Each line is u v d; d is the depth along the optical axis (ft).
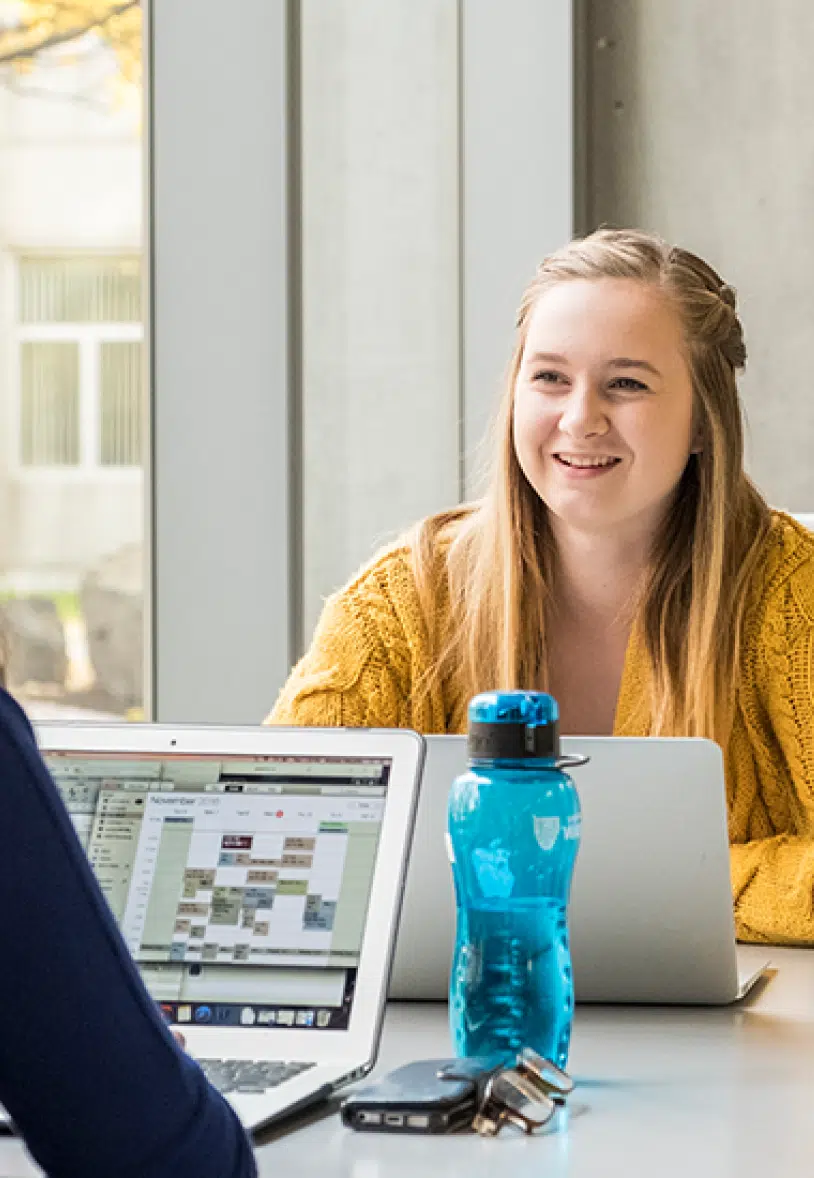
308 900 4.82
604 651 7.90
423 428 11.34
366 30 11.28
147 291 11.50
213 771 5.03
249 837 4.93
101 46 11.55
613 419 7.43
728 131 11.18
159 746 5.08
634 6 11.23
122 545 11.66
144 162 11.50
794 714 7.57
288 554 11.42
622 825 5.49
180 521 11.53
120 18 11.53
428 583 8.00
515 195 11.12
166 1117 3.38
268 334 11.39
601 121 11.32
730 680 7.61
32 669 11.74
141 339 11.59
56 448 11.68
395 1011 5.61
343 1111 4.19
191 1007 4.77
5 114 11.63
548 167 11.06
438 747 5.55
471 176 11.18
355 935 4.76
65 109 11.59
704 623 7.55
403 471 11.37
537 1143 4.06
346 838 4.87
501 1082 4.22
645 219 11.29
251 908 4.84
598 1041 5.13
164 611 11.58
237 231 11.39
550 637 7.91
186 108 11.39
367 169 11.32
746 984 5.80
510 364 7.85
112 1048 3.29
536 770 4.69
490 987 4.62
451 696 7.97
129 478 11.64
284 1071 4.49
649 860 5.48
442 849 5.56
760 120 11.14
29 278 11.65
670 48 11.21
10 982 3.19
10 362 11.68
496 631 7.84
